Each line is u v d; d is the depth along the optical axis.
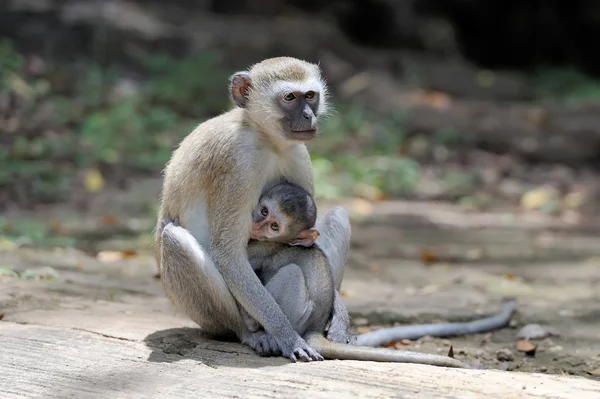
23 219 15.25
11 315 8.41
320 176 20.16
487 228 17.11
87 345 7.44
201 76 24.45
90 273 11.05
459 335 9.12
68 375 6.73
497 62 37.72
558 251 14.63
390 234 16.06
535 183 22.36
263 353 7.21
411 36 33.81
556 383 6.39
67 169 18.47
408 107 26.31
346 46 29.91
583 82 33.88
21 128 19.61
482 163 23.33
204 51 26.03
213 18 29.64
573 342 8.91
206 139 7.59
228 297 7.50
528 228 17.20
